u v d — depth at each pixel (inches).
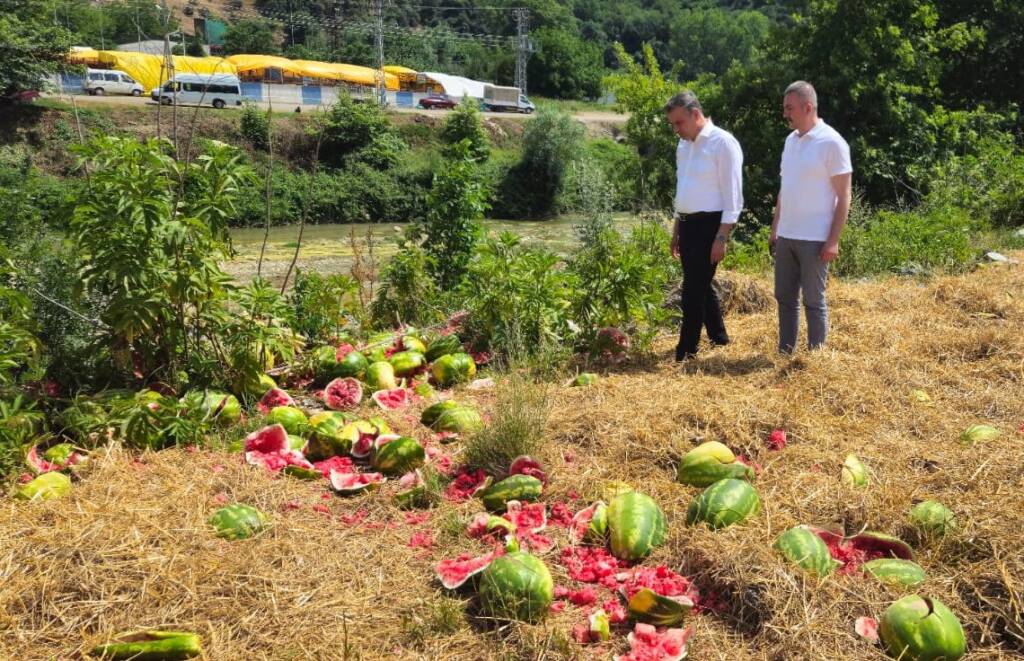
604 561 162.9
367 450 220.7
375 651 136.0
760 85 818.2
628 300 306.5
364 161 1530.5
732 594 145.5
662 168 866.8
